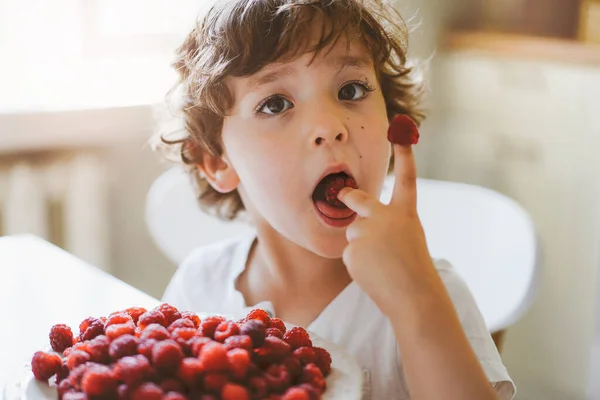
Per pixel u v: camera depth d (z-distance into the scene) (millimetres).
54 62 1860
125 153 1896
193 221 1526
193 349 592
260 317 687
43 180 1754
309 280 979
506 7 2287
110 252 1923
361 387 623
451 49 2186
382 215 682
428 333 642
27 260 1137
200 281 1104
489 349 862
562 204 1957
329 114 844
